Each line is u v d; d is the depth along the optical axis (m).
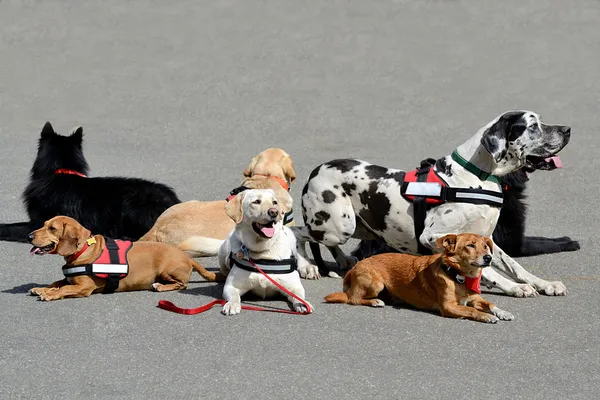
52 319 9.87
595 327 9.55
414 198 11.04
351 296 10.51
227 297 10.28
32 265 12.37
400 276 10.27
